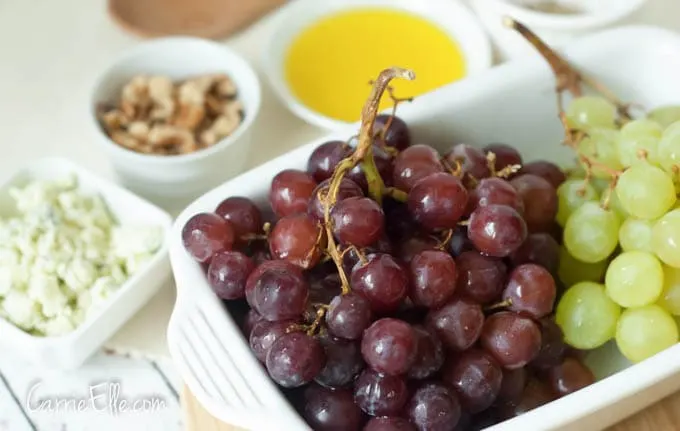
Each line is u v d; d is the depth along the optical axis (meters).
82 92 0.76
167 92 0.72
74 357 0.62
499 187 0.55
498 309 0.55
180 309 0.54
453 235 0.55
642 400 0.55
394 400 0.51
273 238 0.54
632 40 0.63
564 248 0.59
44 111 0.75
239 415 0.51
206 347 0.53
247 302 0.55
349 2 0.77
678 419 0.58
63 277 0.63
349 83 0.74
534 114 0.64
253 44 0.78
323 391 0.53
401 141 0.59
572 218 0.58
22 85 0.76
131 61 0.73
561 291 0.60
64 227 0.65
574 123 0.62
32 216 0.65
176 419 0.61
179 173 0.68
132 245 0.65
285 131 0.73
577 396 0.51
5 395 0.62
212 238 0.54
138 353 0.64
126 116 0.72
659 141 0.58
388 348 0.50
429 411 0.52
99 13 0.80
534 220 0.58
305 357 0.51
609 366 0.59
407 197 0.55
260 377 0.52
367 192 0.55
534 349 0.53
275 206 0.56
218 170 0.69
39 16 0.80
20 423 0.61
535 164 0.61
